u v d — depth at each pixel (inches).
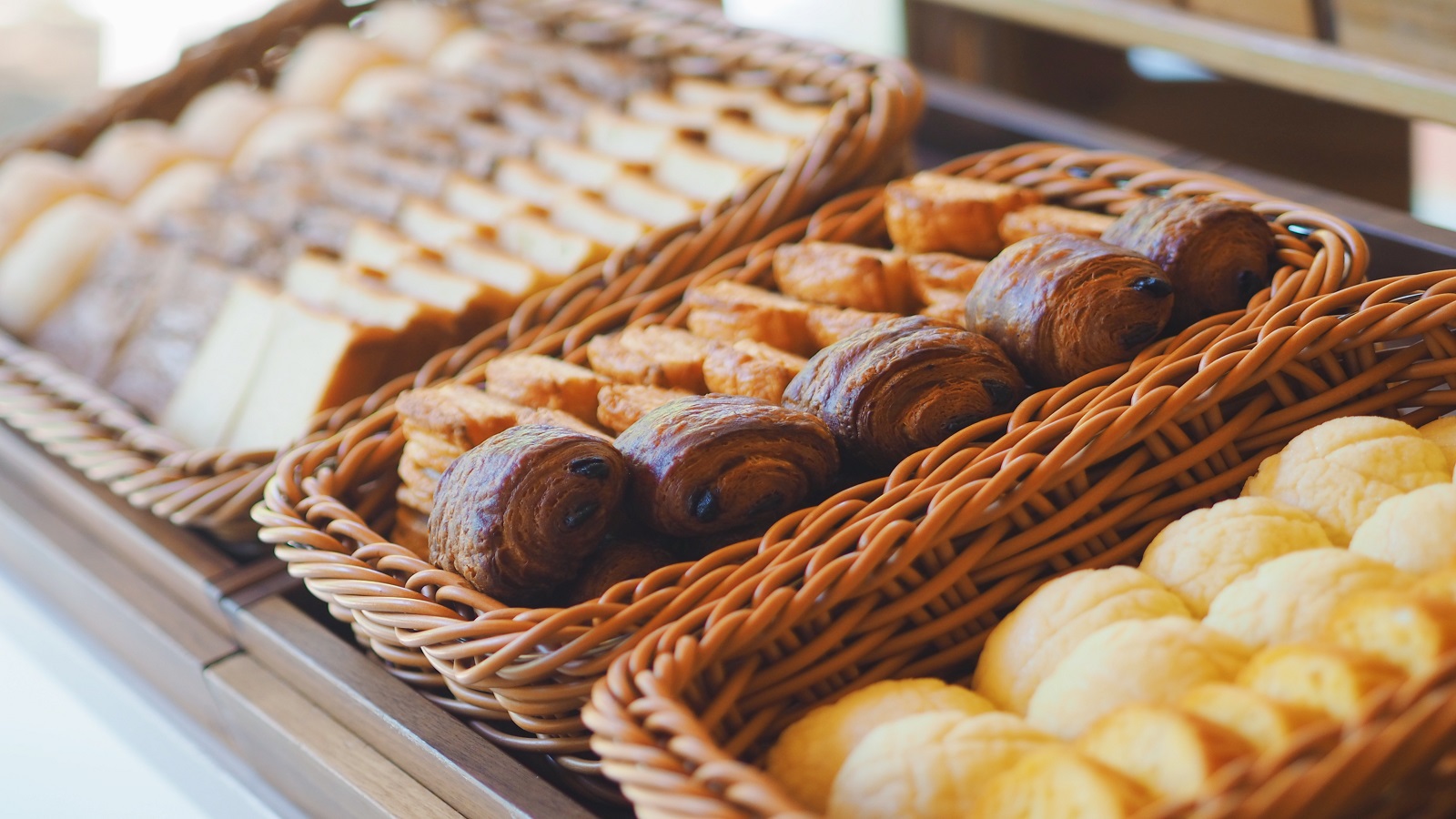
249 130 65.2
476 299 49.4
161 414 52.5
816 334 44.3
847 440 39.9
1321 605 35.0
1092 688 35.1
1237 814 31.2
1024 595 38.6
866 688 36.9
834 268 45.1
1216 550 37.3
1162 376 38.9
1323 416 39.8
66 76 80.3
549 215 52.8
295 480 43.3
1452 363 39.3
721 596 37.1
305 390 48.6
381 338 48.3
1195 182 44.8
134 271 56.1
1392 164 65.8
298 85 67.7
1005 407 40.0
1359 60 50.4
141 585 47.7
